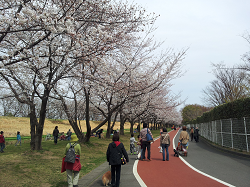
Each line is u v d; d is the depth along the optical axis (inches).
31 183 230.1
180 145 444.1
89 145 577.6
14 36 345.7
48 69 427.2
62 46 350.3
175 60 572.1
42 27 243.0
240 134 443.2
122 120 1146.7
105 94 591.8
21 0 260.4
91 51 285.3
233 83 946.7
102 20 351.3
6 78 378.3
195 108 3031.5
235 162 341.4
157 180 232.7
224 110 571.2
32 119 434.9
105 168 317.1
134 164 341.7
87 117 579.8
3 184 217.9
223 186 202.8
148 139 382.0
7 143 717.9
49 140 887.1
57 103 599.2
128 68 482.9
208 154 458.9
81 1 263.0
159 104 844.6
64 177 265.6
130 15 382.9
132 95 532.1
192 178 239.1
